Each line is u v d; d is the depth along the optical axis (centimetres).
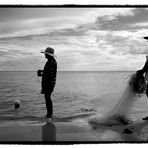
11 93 1197
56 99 1043
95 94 1131
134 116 706
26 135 543
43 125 623
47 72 680
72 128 595
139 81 650
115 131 571
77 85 1545
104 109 693
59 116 723
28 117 714
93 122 644
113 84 1477
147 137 530
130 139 517
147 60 645
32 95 1148
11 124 632
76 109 831
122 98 657
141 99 948
